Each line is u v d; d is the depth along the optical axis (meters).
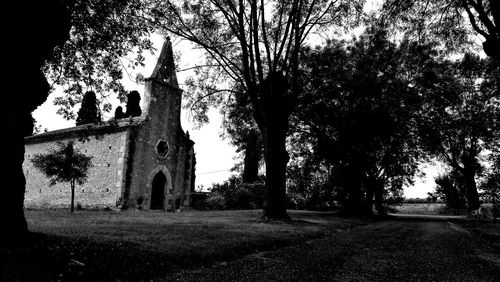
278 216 18.39
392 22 18.53
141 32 13.14
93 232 9.98
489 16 16.42
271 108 19.00
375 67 30.83
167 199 33.25
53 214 20.75
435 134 34.72
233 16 19.31
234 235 10.81
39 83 7.40
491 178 29.66
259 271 6.21
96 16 11.55
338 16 20.69
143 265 6.04
